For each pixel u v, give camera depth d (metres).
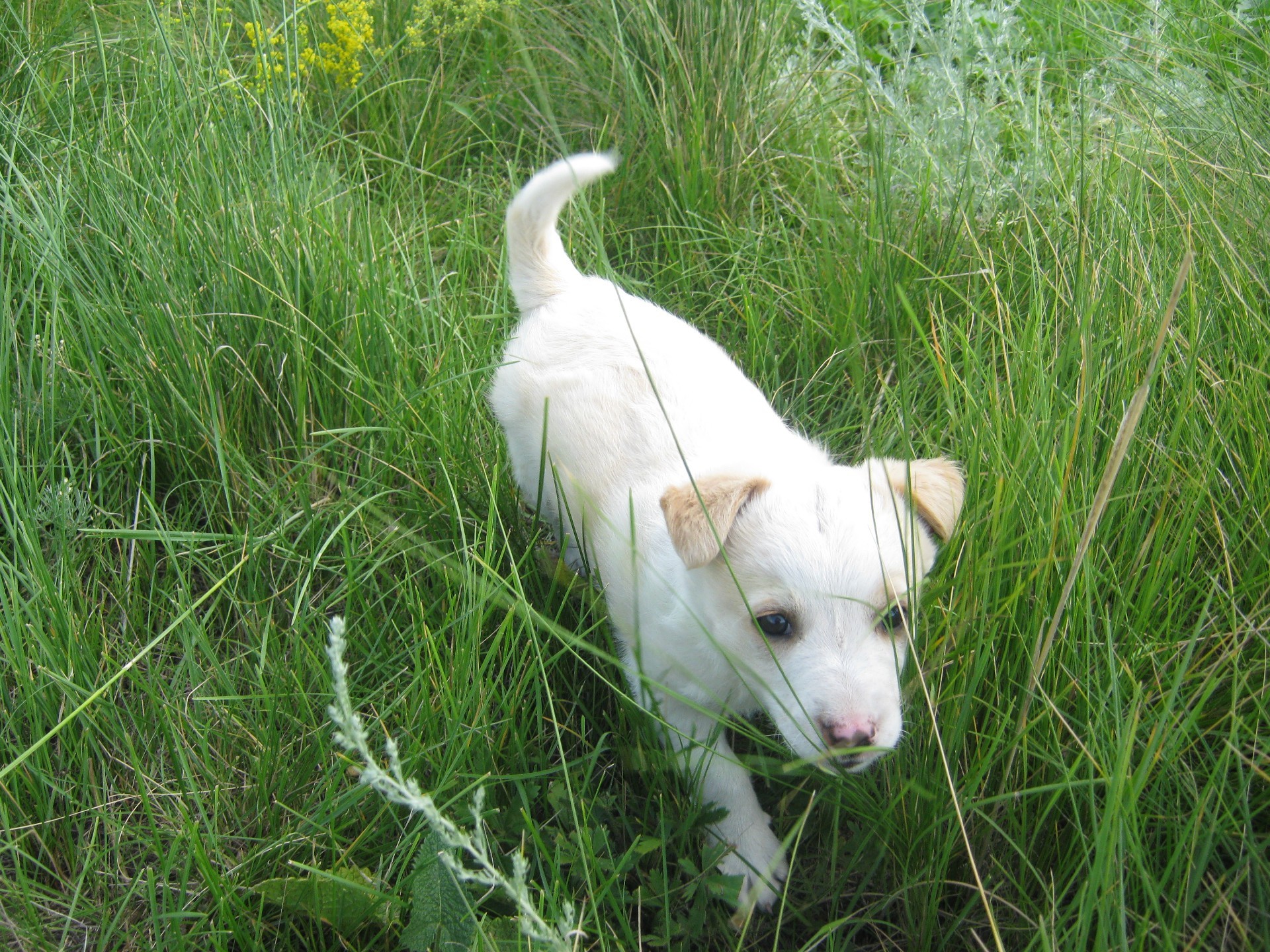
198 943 0.51
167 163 0.75
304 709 0.56
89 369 0.69
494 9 1.00
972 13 0.90
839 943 0.53
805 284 0.79
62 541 0.61
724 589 0.54
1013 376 0.62
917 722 0.53
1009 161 0.85
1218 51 0.85
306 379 0.70
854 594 0.51
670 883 0.53
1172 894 0.47
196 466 0.69
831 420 0.73
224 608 0.64
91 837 0.54
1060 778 0.50
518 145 0.93
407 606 0.59
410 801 0.42
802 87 0.90
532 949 0.47
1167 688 0.51
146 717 0.58
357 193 0.84
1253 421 0.59
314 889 0.50
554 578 0.61
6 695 0.56
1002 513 0.54
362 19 0.93
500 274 0.82
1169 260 0.67
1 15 0.86
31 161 0.77
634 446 0.62
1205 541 0.56
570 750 0.58
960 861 0.52
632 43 0.93
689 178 0.87
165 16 0.84
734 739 0.62
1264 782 0.49
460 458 0.68
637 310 0.69
